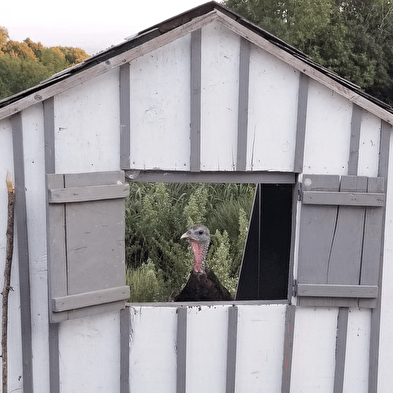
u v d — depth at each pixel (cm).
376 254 368
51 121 338
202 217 770
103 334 371
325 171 367
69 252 336
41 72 1130
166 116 353
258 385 388
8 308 354
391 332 387
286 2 1500
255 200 522
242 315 378
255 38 340
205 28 344
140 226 741
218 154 359
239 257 701
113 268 354
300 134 360
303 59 373
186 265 654
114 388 378
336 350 387
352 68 1498
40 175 343
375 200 359
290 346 382
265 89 355
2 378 354
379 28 1524
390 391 394
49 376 366
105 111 346
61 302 333
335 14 1507
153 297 600
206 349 380
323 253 367
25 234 346
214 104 353
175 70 348
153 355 378
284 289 512
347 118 362
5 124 333
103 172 343
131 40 385
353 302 375
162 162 357
